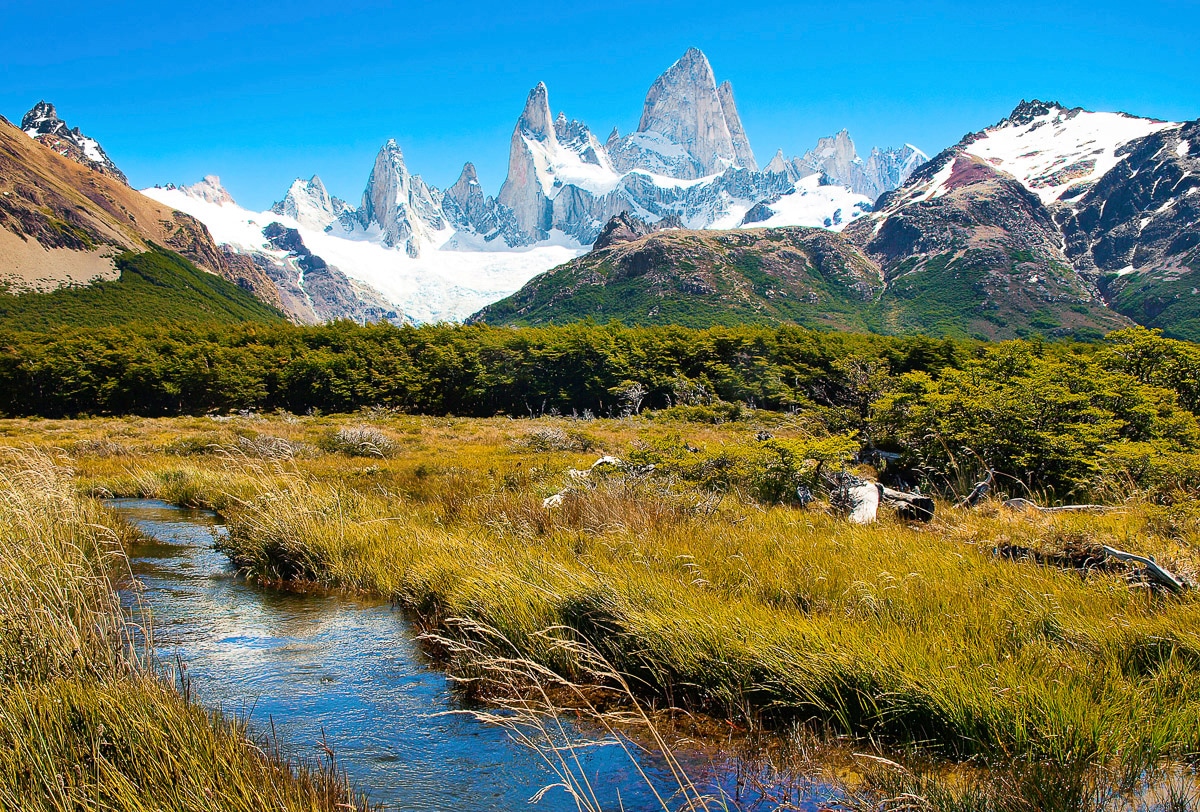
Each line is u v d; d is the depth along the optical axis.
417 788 4.34
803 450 12.70
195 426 50.97
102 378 77.69
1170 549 7.72
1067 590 6.80
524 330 95.44
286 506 11.00
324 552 9.70
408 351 85.50
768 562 7.92
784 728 5.26
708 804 4.19
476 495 14.20
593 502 10.93
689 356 77.06
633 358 76.50
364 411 74.25
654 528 9.61
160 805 3.67
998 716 4.70
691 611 6.26
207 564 10.23
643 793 4.35
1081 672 5.21
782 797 4.27
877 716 5.03
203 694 5.66
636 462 15.15
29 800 3.68
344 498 12.56
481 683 6.01
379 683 6.05
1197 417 18.06
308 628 7.47
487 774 4.57
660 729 5.28
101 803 3.62
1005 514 10.15
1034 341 30.78
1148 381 20.28
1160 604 6.43
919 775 4.41
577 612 6.55
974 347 71.94
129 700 4.64
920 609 6.40
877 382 17.69
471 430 45.81
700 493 12.23
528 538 9.41
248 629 7.39
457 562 8.39
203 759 4.12
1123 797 4.05
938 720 4.89
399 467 22.55
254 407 76.62
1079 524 8.77
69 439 35.72
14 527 8.17
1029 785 4.05
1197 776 4.23
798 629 5.83
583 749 4.97
